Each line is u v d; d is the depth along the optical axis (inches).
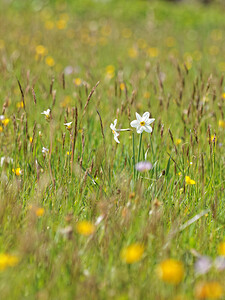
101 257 152.1
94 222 176.2
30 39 612.7
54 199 189.6
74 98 305.6
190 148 226.7
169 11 1018.7
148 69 350.3
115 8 1003.9
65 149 225.5
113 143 235.6
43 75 394.3
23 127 231.0
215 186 213.6
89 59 484.1
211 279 143.0
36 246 152.5
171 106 299.6
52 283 136.1
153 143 247.0
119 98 279.9
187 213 193.3
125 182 192.5
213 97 271.7
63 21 792.9
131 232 163.8
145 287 137.9
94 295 133.0
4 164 215.2
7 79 345.1
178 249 162.2
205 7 1182.9
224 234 181.3
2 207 169.5
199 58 560.7
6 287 132.2
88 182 209.2
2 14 856.3
